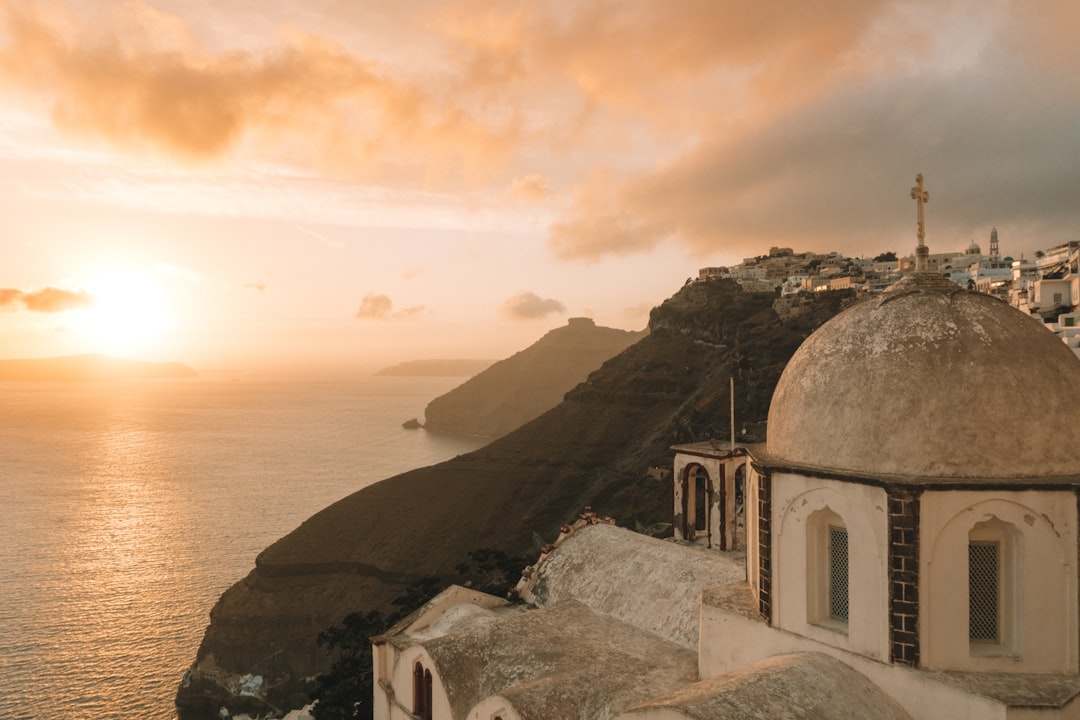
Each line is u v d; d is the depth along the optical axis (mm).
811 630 17375
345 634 43531
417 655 25484
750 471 21047
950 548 15398
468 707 22469
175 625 88375
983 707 14305
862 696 15328
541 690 20125
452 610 30375
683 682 20531
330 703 36000
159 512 150250
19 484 185500
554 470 138875
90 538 127875
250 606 88312
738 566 26125
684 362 168500
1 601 96125
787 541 17938
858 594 16297
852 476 16250
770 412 19984
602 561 30234
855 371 17266
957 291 17844
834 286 167000
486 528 121750
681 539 42219
